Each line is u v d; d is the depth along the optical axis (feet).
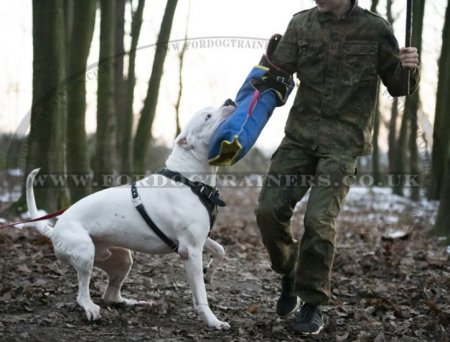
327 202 14.21
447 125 36.83
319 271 14.08
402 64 14.21
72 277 19.77
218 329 14.53
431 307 16.48
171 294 18.48
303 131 14.84
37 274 19.99
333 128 14.53
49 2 29.58
